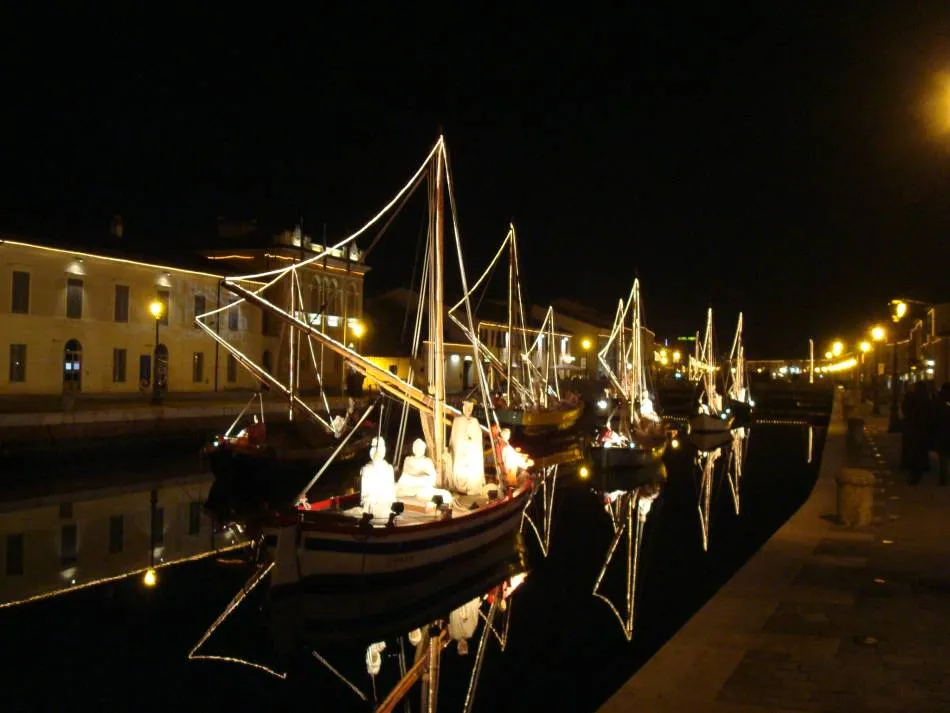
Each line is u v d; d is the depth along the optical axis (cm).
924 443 2217
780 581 1269
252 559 2142
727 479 3697
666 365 13912
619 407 4609
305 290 6500
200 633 1560
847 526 1675
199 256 6134
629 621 1595
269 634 1557
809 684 878
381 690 1289
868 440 3509
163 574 1981
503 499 2080
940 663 935
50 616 1653
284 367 6372
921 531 1625
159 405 4184
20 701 1241
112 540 2358
